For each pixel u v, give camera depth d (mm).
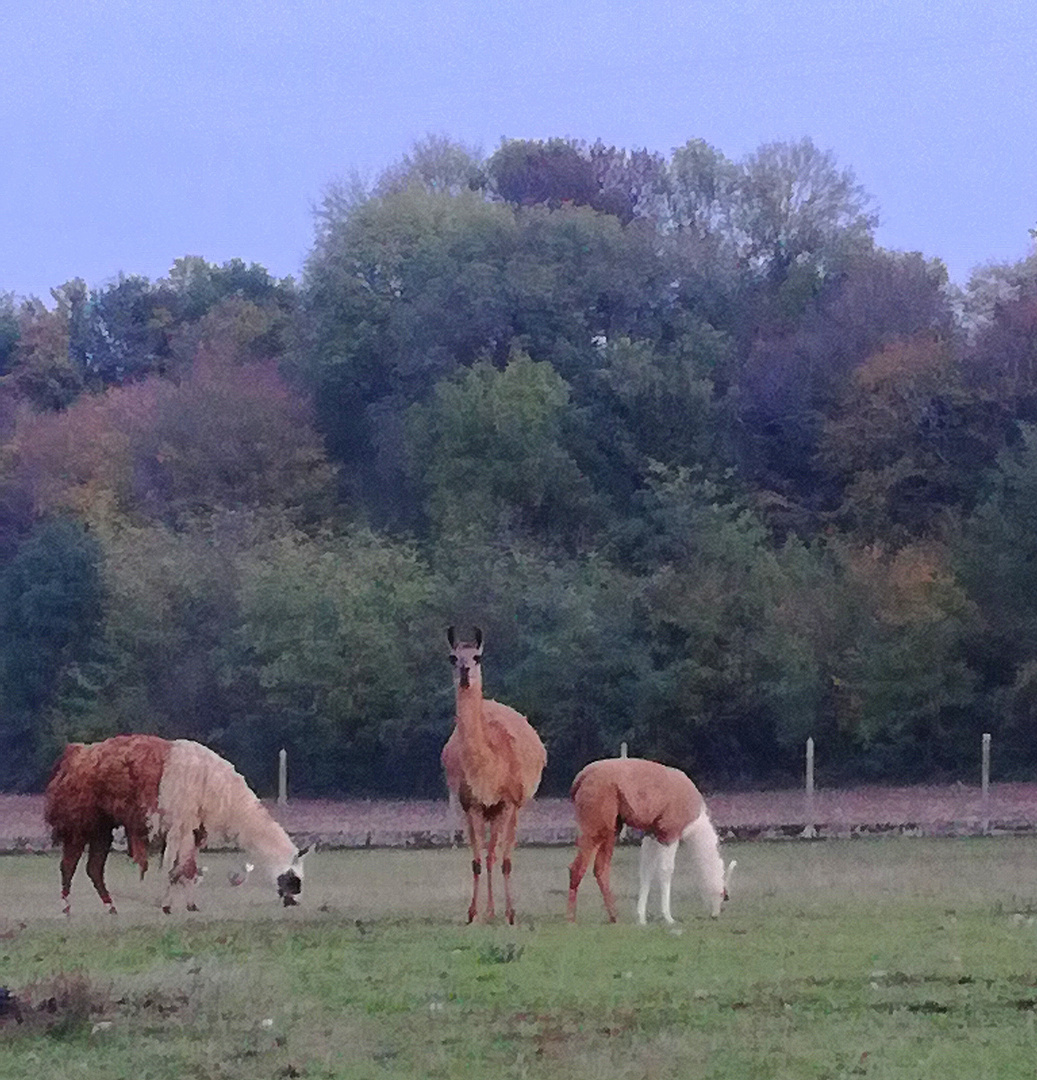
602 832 15820
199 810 17516
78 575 55062
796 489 59500
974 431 54781
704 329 63844
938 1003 10469
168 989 11180
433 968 12148
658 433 59281
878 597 47562
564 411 59625
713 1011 10297
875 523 54406
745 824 30953
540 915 16484
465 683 15281
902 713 46500
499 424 57281
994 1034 9500
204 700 52281
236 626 52562
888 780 47062
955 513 53031
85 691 53719
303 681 49125
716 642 48281
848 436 55844
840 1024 9852
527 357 59969
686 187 78750
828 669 47281
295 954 13172
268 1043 9391
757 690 47656
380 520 62906
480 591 49688
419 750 49656
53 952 13695
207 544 55938
